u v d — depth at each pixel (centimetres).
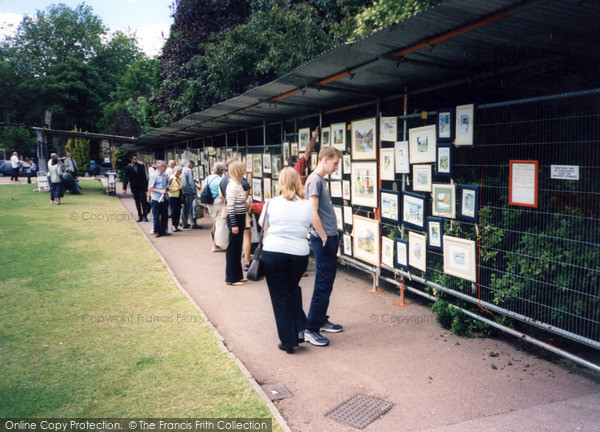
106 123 4659
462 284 479
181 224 1248
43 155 2167
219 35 1720
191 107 1995
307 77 540
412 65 456
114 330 454
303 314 432
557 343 425
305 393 346
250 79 1656
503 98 558
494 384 355
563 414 309
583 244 366
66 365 376
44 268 709
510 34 358
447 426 298
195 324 473
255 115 917
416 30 363
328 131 712
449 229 484
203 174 1516
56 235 1006
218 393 332
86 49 5266
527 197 396
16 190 2089
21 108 5050
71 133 2195
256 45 1566
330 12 1500
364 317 516
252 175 1064
